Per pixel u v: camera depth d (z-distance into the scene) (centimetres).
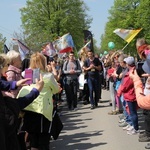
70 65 1062
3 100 292
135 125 684
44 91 474
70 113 1000
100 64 1060
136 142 632
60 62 1207
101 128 768
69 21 4222
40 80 357
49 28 4150
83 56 1269
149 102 401
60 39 1265
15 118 295
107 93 1471
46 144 485
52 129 505
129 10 4156
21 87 450
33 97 338
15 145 307
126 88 666
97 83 1060
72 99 1064
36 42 3275
